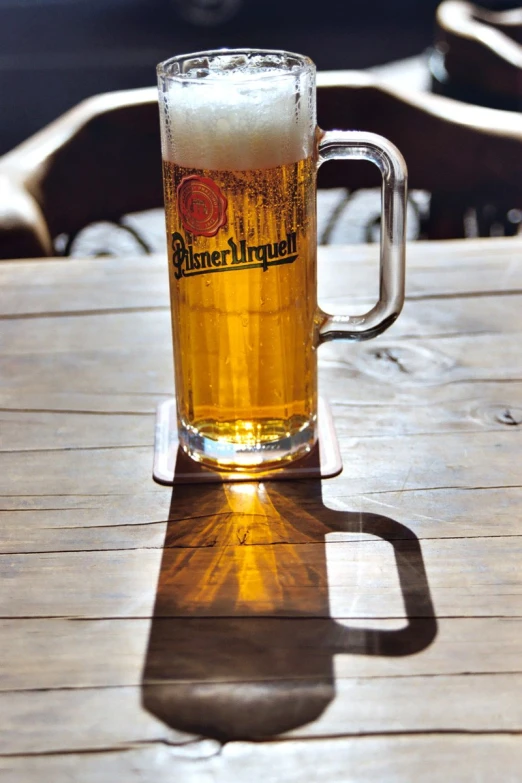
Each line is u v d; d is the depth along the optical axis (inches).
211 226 19.8
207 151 19.4
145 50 199.3
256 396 21.3
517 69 53.5
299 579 18.9
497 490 21.2
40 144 38.0
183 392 21.9
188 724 16.3
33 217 33.3
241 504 21.0
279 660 17.3
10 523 20.5
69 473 22.1
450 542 19.8
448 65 58.8
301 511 20.7
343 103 41.9
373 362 26.3
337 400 24.6
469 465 22.0
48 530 20.3
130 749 16.0
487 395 24.6
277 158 19.6
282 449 21.9
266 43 202.1
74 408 24.5
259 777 15.6
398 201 21.2
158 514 20.7
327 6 231.8
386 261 21.5
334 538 19.9
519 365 25.9
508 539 19.8
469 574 19.0
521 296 29.2
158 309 29.1
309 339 21.5
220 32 215.3
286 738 16.1
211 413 21.6
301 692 16.8
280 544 19.8
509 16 69.0
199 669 17.2
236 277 20.2
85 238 90.0
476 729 16.1
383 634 17.7
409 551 19.6
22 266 32.0
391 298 21.7
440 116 41.0
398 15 225.0
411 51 189.2
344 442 23.0
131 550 19.8
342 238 88.1
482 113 40.7
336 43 199.9
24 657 17.5
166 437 23.2
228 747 16.0
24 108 158.6
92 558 19.6
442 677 16.9
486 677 16.9
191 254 20.2
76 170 39.3
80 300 29.7
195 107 19.2
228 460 21.9
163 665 17.3
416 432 23.3
